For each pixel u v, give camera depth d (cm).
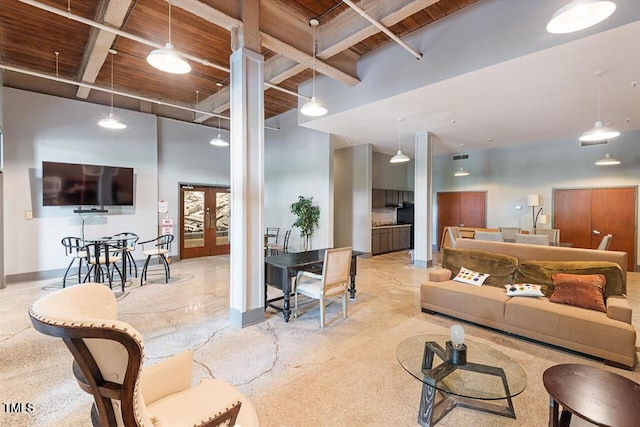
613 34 279
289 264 351
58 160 543
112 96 582
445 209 944
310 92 576
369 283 520
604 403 140
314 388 219
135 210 639
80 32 408
